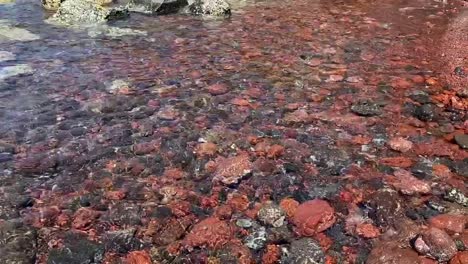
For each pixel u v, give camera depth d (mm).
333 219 1316
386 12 3570
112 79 2250
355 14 3504
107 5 3656
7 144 1687
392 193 1422
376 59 2559
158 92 2121
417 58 2578
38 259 1176
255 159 1618
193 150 1670
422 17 3426
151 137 1753
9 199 1394
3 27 2986
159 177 1520
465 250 1184
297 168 1566
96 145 1696
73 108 1959
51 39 2812
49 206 1373
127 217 1327
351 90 2152
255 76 2309
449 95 2105
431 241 1187
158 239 1246
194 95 2092
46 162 1588
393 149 1679
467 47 2752
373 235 1257
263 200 1406
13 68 2346
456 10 3625
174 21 3279
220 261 1172
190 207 1375
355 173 1538
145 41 2838
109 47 2711
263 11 3580
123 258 1183
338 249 1211
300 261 1159
